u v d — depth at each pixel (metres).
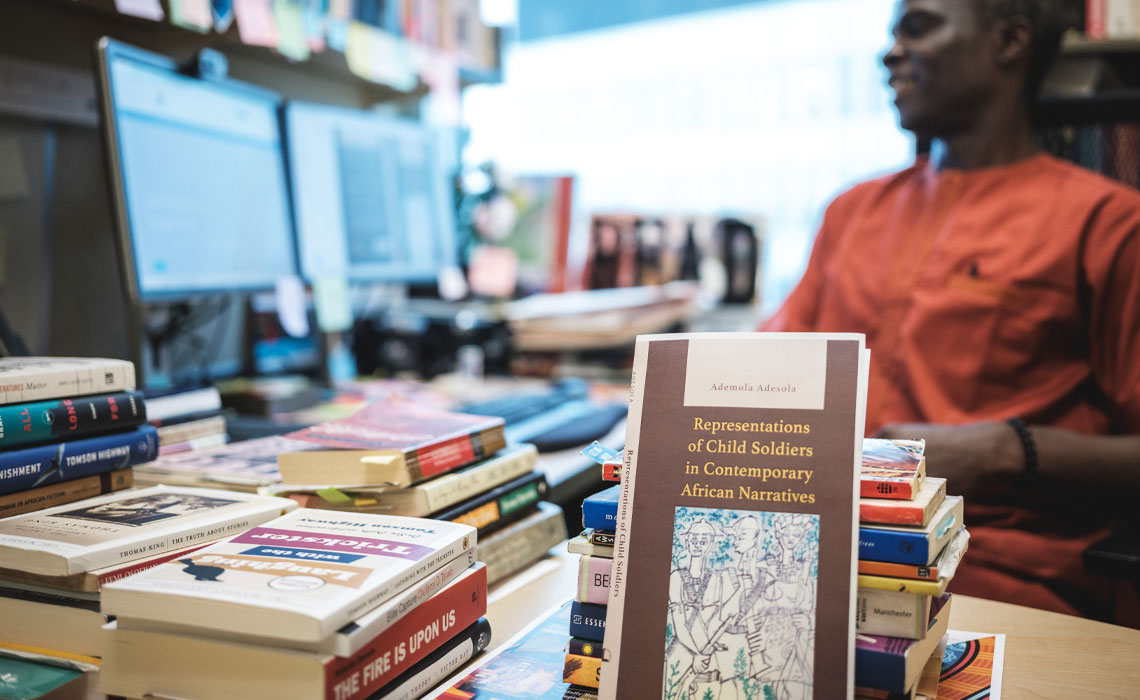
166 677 0.52
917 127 1.33
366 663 0.51
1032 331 1.19
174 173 1.26
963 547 0.60
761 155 2.69
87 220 1.36
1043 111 1.45
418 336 2.00
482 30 2.07
